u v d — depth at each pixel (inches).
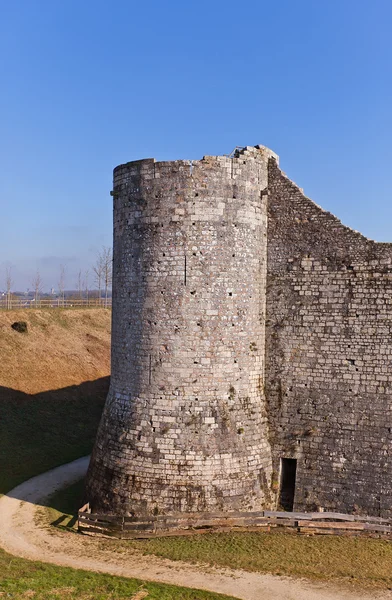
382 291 888.9
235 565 730.2
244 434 899.4
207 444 873.5
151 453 874.8
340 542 803.4
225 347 903.1
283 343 949.8
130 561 749.3
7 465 1258.0
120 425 917.8
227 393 900.6
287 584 678.5
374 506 855.7
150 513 852.6
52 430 1573.6
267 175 977.5
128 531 842.8
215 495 857.5
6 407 1628.9
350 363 903.1
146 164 922.1
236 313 915.4
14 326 2246.6
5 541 832.9
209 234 901.8
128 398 923.4
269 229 972.6
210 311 898.7
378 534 823.1
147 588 657.0
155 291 907.4
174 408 883.4
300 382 933.8
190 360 890.1
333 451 895.7
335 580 691.4
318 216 938.7
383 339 885.2
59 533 868.0
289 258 954.1
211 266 901.2
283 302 954.1
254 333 938.7
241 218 924.6
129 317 936.9
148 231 917.2
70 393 1902.1
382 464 864.9
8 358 1982.0
